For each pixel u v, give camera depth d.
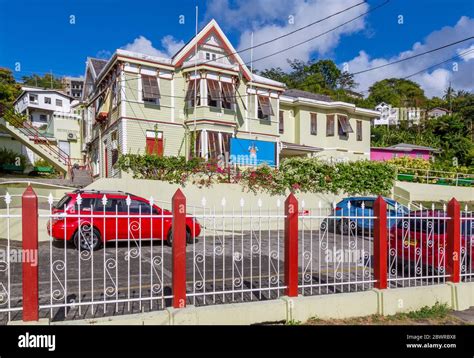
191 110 22.36
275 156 22.48
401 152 36.97
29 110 40.50
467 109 58.16
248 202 17.62
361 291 6.88
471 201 25.19
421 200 23.22
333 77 62.22
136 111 20.97
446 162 34.72
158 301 6.43
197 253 11.15
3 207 14.56
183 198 5.67
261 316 5.95
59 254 10.30
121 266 9.30
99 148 25.05
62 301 6.46
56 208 10.65
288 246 6.36
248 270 9.36
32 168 29.00
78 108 34.97
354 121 32.50
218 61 24.14
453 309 7.45
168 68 21.98
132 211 11.20
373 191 20.98
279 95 27.03
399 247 9.32
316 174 19.41
